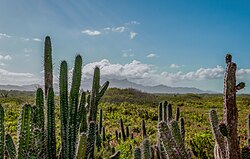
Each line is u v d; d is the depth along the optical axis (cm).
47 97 427
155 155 481
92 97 504
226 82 283
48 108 425
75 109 445
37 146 378
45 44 444
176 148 304
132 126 1850
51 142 424
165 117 596
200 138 779
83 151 384
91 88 507
